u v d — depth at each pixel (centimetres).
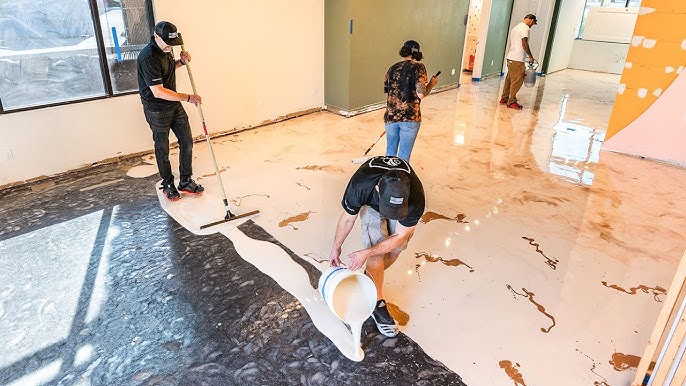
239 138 515
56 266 276
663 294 257
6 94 369
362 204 197
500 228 326
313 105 617
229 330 228
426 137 524
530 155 470
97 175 413
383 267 221
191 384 197
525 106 667
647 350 177
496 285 262
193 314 238
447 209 353
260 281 265
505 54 904
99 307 242
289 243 304
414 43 357
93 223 327
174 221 331
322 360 210
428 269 277
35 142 388
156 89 314
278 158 455
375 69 609
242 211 346
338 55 579
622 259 290
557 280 268
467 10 737
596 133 547
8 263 278
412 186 191
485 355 213
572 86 805
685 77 423
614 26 921
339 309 197
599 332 227
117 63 420
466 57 921
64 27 381
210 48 479
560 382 199
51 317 235
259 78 536
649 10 421
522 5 862
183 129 351
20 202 359
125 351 214
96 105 415
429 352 215
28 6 360
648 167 442
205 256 289
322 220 334
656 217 345
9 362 207
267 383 198
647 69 440
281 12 529
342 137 520
